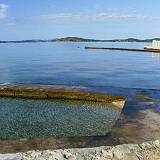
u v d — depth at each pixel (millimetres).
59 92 24984
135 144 12273
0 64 54906
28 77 36031
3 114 20266
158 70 44281
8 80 33375
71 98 24594
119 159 10547
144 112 18656
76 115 20000
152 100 22469
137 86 29891
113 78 35812
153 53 87562
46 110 21406
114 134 14297
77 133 16047
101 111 21125
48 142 13125
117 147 11789
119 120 16766
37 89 26266
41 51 114500
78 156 10820
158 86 30000
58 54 90062
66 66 51156
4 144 12820
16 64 55031
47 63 57469
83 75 38469
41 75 38062
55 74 39312
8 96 25734
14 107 22266
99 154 11016
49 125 17672
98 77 36625
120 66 50844
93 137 13852
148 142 12375
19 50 127188
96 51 104875
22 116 19734
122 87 28797
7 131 16500
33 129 16859
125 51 100812
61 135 15695
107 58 70125
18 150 12156
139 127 15422
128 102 21734
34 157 10742
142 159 10539
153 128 15250
